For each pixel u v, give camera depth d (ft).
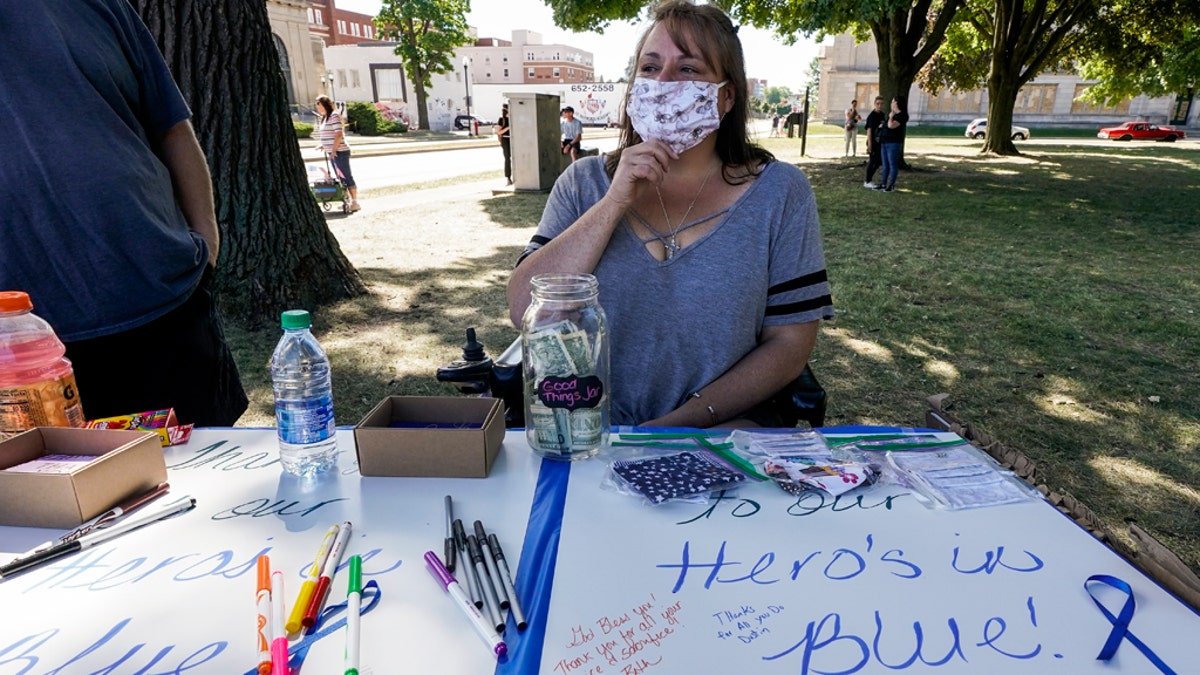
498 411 4.09
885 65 44.75
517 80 239.91
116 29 5.16
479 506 3.52
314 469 3.94
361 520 3.40
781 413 5.82
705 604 2.77
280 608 2.69
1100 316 15.79
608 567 3.00
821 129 131.34
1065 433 10.47
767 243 5.44
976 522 3.33
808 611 2.74
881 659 2.49
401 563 3.06
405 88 144.05
